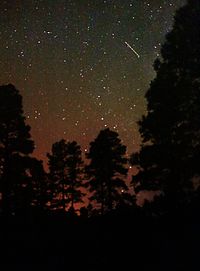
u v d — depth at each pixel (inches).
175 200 906.1
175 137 914.1
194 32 907.4
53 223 1227.2
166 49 932.6
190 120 909.8
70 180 1898.4
